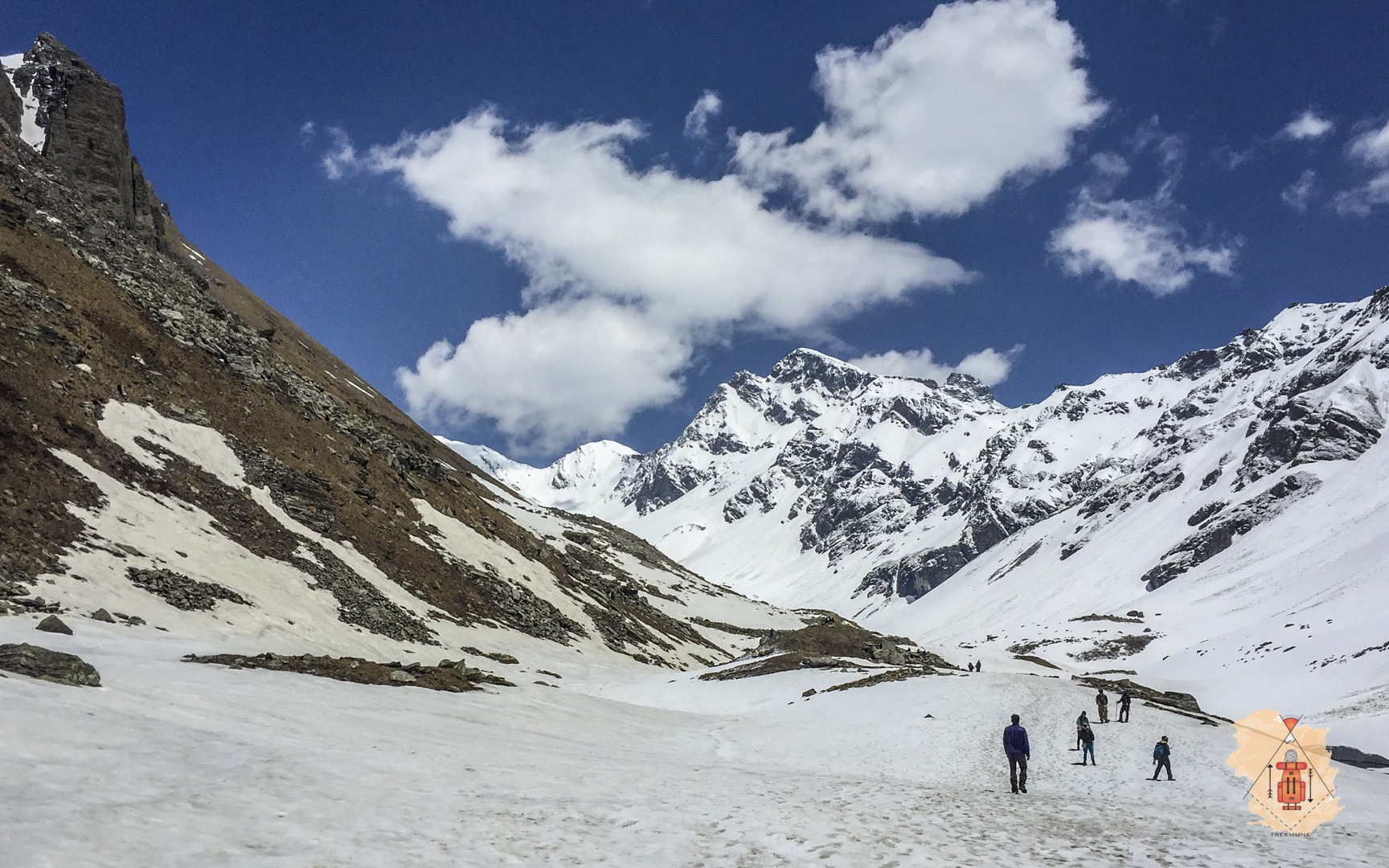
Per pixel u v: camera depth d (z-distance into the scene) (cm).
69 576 4156
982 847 1816
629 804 2089
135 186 11631
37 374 5691
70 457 5206
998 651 14888
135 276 8388
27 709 1894
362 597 6231
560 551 14425
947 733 4381
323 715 2820
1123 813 2461
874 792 2614
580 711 4466
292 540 6384
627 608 12200
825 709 5366
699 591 18650
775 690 6444
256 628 4744
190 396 7119
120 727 1970
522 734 3391
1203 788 3275
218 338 8506
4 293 6172
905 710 5022
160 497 5625
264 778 1822
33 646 2358
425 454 12400
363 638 5562
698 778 2734
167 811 1466
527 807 1925
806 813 2106
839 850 1712
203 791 1636
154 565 4772
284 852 1366
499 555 9794
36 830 1245
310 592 5778
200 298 9369
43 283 6744
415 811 1752
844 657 8244
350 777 1986
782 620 18325
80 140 10388
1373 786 3606
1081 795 3106
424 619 6725
